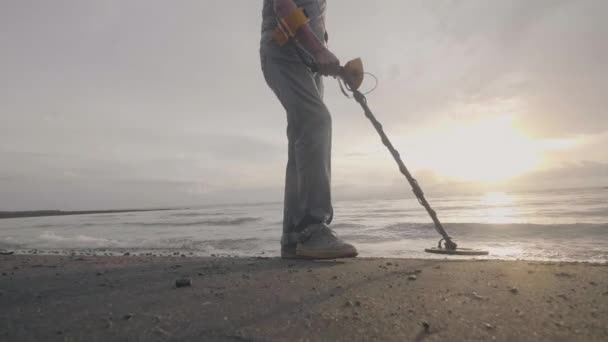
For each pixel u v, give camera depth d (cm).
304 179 275
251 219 2222
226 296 169
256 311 143
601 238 751
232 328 124
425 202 276
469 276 199
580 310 133
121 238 1177
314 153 274
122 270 261
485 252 254
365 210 2983
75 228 1981
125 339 117
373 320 129
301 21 253
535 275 199
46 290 196
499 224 1062
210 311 145
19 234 1614
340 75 269
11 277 243
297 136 280
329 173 281
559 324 120
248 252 727
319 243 270
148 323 132
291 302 155
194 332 121
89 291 191
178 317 138
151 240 1056
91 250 852
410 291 168
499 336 111
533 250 632
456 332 115
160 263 297
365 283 188
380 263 257
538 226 968
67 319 141
